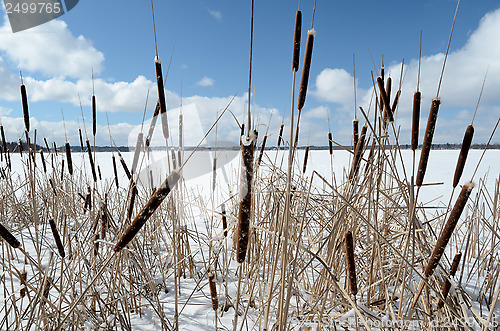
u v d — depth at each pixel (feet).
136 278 6.81
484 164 37.24
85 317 4.63
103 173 25.75
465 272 7.83
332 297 5.15
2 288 6.52
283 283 3.75
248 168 2.76
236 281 7.13
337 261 5.40
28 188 9.20
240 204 2.89
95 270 5.18
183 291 6.96
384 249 6.22
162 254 8.73
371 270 5.59
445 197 17.22
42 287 3.81
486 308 5.97
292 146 3.41
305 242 6.95
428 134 3.42
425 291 4.81
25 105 5.05
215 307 4.10
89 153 5.93
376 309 5.38
